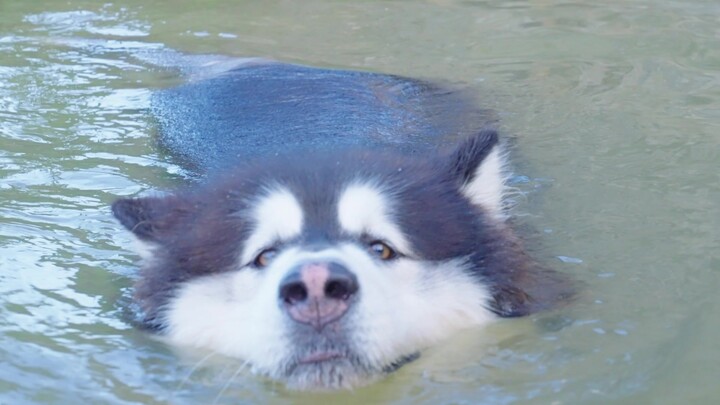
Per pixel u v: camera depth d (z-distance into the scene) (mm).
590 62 2457
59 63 2572
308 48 2740
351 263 1570
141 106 2234
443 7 3084
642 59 2451
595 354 1617
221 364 1625
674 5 2926
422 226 1654
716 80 2266
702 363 1589
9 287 1745
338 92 2127
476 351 1635
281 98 2104
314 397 1589
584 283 1718
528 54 2564
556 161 1980
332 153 1731
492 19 2918
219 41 2830
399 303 1617
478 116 2123
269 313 1570
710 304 1671
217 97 2145
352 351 1567
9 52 2664
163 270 1688
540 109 2156
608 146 2020
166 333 1672
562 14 2912
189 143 2031
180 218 1709
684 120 2090
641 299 1690
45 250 1816
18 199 1926
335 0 3225
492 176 1735
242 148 1943
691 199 1869
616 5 2967
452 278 1659
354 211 1627
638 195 1886
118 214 1724
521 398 1569
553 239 1795
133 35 2887
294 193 1641
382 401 1580
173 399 1585
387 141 1932
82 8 3174
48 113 2188
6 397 1580
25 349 1648
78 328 1684
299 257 1571
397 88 2199
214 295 1650
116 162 2023
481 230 1696
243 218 1648
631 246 1779
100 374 1616
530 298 1692
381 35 2832
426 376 1605
